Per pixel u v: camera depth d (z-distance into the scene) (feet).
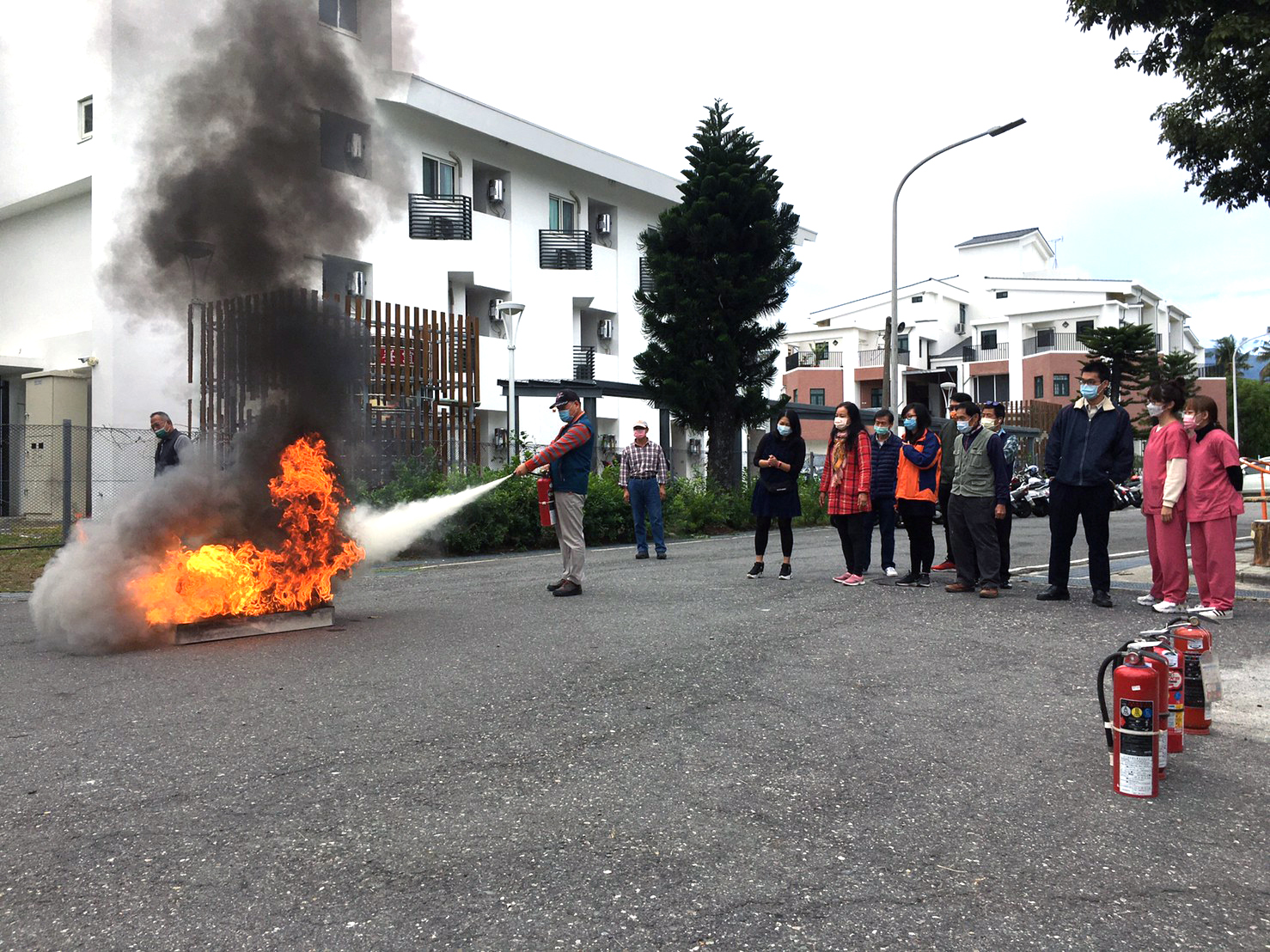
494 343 79.36
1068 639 21.56
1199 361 232.32
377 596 29.48
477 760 13.17
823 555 42.22
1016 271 217.77
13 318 65.26
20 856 10.05
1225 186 39.40
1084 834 10.79
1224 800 11.92
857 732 14.66
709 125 65.26
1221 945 8.32
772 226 63.82
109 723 14.98
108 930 8.49
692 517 59.06
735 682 17.66
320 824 10.91
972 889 9.37
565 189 88.28
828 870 9.77
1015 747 13.99
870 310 204.13
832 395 191.11
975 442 27.86
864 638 21.70
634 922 8.65
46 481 49.49
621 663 19.15
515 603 27.45
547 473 29.50
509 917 8.73
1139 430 149.38
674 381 63.46
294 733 14.39
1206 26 36.81
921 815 11.33
